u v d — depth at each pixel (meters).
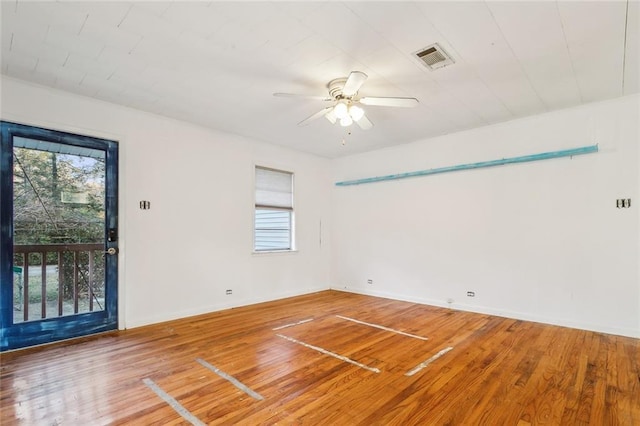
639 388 2.32
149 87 3.24
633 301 3.41
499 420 1.96
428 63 2.77
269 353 2.98
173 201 4.11
